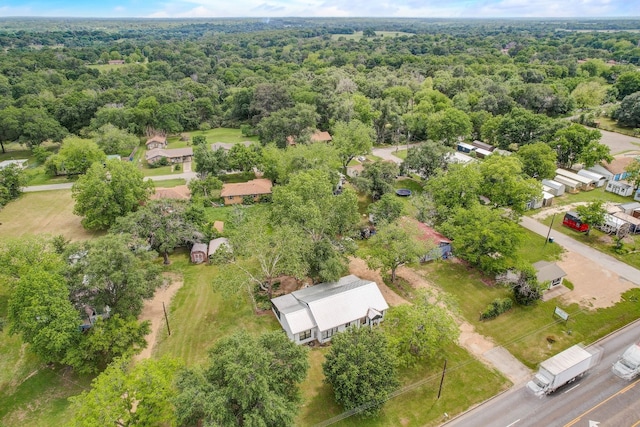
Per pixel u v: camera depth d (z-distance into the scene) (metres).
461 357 38.66
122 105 127.81
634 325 42.75
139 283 38.50
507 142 93.31
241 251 44.81
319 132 108.94
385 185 69.00
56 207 73.38
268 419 26.08
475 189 61.56
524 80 149.25
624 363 36.97
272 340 30.33
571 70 170.62
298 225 49.06
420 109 110.50
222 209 71.75
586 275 51.06
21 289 34.41
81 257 39.34
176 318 44.22
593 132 81.12
